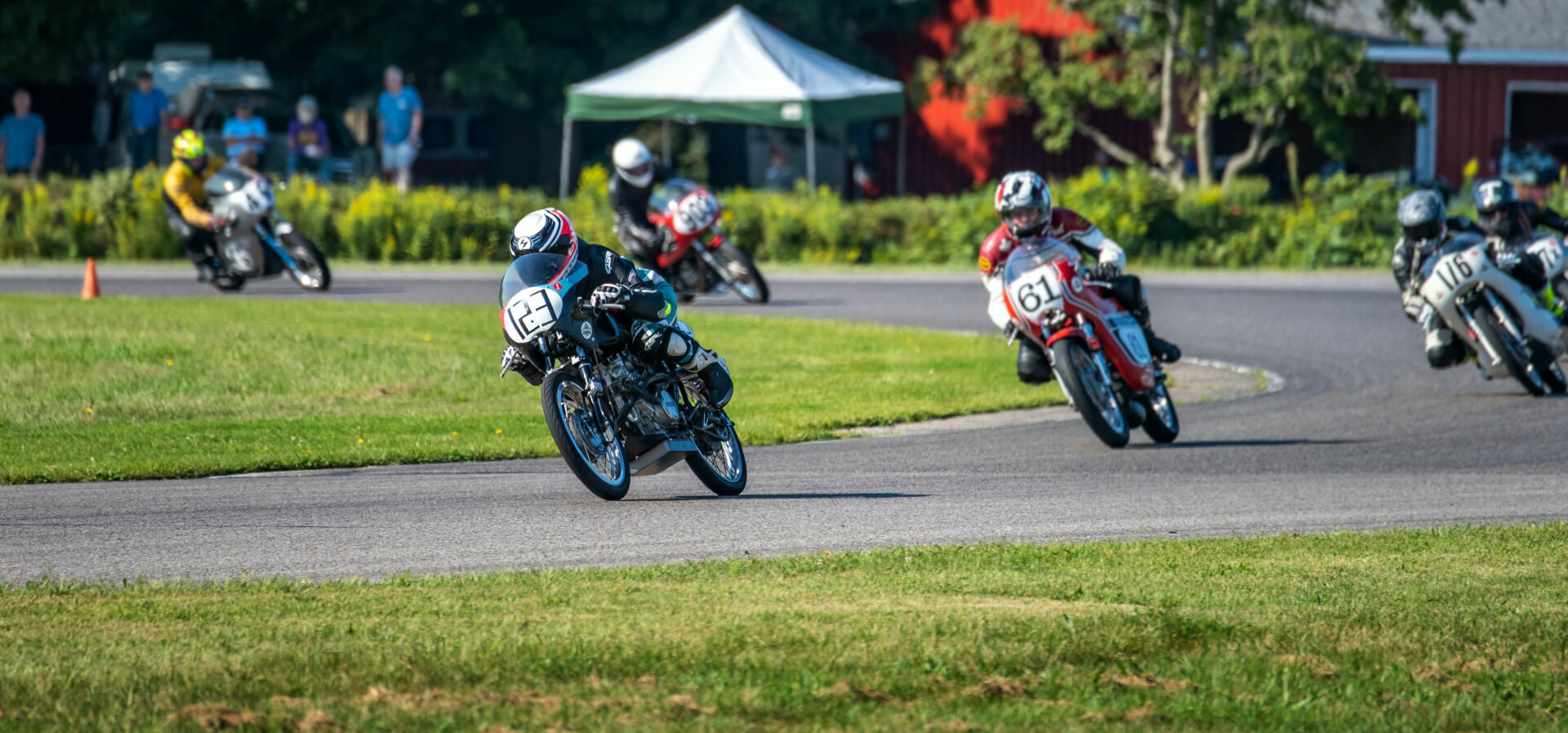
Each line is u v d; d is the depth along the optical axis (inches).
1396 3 4365.2
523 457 1466.5
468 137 5984.3
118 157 4975.4
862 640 736.3
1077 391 1470.2
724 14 5516.7
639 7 5393.7
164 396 1764.3
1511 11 5270.7
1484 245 1752.0
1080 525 1128.2
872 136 5782.5
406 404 1766.7
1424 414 1708.9
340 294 2918.3
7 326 2274.9
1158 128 4547.2
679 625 768.3
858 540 1065.5
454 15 5359.3
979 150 5536.4
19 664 689.0
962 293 3088.1
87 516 1143.6
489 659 694.5
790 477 1350.9
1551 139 4955.7
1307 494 1261.1
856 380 1951.3
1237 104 4158.5
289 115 4658.0
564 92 5418.3
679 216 2704.2
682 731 605.0
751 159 5935.0
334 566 978.1
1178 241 3764.8
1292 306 2832.2
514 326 1141.7
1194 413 1753.2
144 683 657.0
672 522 1125.7
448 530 1094.4
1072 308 1486.2
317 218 3806.6
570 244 1163.3
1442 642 750.5
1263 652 727.1
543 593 864.3
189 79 4707.2
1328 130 4175.7
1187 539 1075.3
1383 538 1053.8
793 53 4333.2
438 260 3801.7
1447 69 5083.7
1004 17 5418.3
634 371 1176.8
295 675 671.8
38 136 4293.8
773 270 3607.3
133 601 842.2
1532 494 1254.9
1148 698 657.6
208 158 2906.0
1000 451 1505.9
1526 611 816.9
